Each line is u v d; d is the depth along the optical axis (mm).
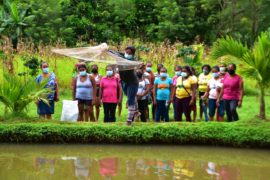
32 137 9078
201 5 34906
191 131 9023
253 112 13055
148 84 10695
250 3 35656
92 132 9055
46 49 18047
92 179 6809
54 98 10469
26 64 14172
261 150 8797
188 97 10523
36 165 7594
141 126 9164
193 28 34688
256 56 9359
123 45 20703
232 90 10375
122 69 8438
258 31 35906
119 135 9031
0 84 9836
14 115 9820
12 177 6883
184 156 8297
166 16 33750
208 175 7117
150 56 18859
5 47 15688
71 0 31406
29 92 9820
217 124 9234
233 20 35312
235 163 7867
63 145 9023
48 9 29312
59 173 7125
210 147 8961
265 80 9461
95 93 10375
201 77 11508
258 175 7168
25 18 15672
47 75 10453
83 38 29609
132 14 33812
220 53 9836
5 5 16797
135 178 6871
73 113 9961
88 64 13492
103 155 8305
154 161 7941
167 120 10891
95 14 31859
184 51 17219
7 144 9070
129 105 9195
